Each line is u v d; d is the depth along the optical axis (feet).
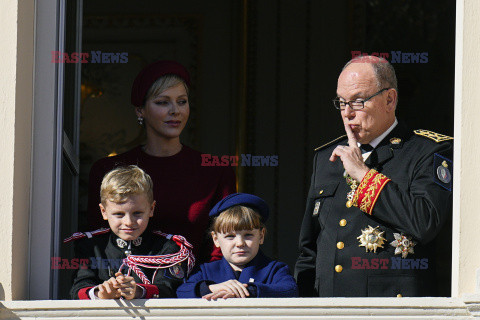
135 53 113.80
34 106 45.73
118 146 110.93
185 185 54.03
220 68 114.83
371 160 48.62
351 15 114.62
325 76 114.52
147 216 47.34
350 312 42.50
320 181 50.96
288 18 115.24
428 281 47.42
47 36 46.09
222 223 47.67
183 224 53.06
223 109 114.32
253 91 114.52
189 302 42.78
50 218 45.14
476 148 43.57
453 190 44.34
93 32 113.60
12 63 43.75
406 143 48.73
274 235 111.86
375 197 46.09
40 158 45.47
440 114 112.16
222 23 115.24
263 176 113.09
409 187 47.21
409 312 42.47
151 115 55.01
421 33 113.70
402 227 45.62
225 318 42.65
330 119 113.91
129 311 42.80
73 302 42.78
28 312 42.68
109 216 47.06
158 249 47.93
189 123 113.91
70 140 62.28
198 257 53.26
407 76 113.39
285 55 114.93
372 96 48.34
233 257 47.57
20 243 43.88
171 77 55.01
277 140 113.80
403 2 114.11
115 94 112.16
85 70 112.06
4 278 42.98
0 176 43.32
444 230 106.93
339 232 48.26
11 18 43.96
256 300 42.65
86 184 109.19
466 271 42.96
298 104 114.32
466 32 44.19
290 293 45.42
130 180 47.01
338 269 47.57
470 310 42.19
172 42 114.62
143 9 114.52
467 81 43.96
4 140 43.45
